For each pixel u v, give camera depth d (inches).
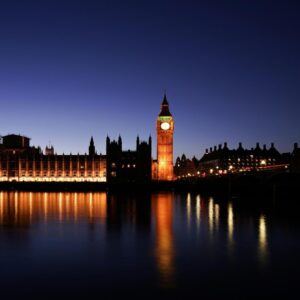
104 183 7027.6
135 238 1769.2
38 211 3009.4
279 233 1920.5
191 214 2802.7
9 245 1600.6
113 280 1122.0
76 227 2118.6
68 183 7066.9
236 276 1159.0
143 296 994.1
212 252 1473.9
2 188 7071.9
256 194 4950.8
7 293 1017.5
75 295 1002.1
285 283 1091.9
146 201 4202.8
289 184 4325.8
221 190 5944.9
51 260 1349.7
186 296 992.9
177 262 1321.4
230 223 2299.5
